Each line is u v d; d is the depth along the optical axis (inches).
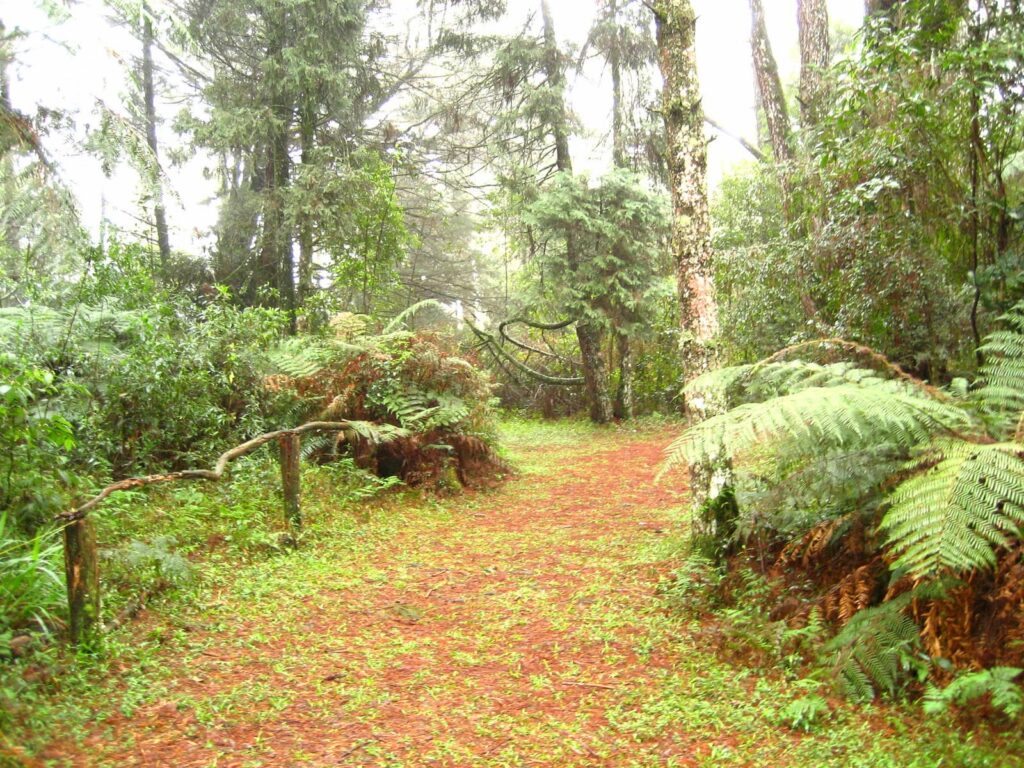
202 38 683.4
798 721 131.7
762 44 462.9
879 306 254.7
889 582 162.2
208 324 343.0
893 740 125.0
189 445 315.9
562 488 391.5
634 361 775.1
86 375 281.7
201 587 209.8
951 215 232.2
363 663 169.3
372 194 652.1
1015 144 221.0
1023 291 209.0
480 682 160.2
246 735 135.6
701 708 142.8
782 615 172.2
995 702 117.3
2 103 297.7
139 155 350.0
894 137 233.3
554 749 131.6
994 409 170.9
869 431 158.9
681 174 227.5
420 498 344.2
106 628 170.7
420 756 129.6
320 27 665.0
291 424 354.6
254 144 695.7
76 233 327.0
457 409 370.9
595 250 667.4
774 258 347.9
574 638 182.4
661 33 227.5
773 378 192.4
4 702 128.2
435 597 216.8
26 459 205.3
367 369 363.9
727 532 215.5
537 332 852.6
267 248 700.7
